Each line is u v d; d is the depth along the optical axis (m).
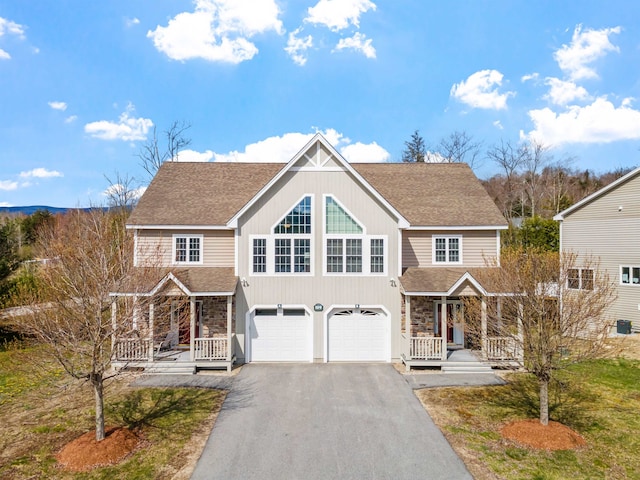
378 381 16.70
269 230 19.28
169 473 10.14
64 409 13.99
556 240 33.50
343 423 12.91
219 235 20.41
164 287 16.80
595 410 13.73
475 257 20.69
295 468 10.37
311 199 19.38
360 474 10.09
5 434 12.22
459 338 20.25
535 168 56.00
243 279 19.22
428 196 22.66
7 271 23.30
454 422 12.93
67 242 19.12
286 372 17.81
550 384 16.00
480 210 21.55
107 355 12.65
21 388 15.93
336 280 19.31
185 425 12.77
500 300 14.45
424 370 18.09
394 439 11.85
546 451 11.07
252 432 12.31
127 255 12.52
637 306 22.94
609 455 10.88
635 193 23.11
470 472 10.12
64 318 11.44
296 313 19.39
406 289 18.00
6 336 22.22
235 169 24.34
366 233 19.41
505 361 17.56
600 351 12.84
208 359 17.91
